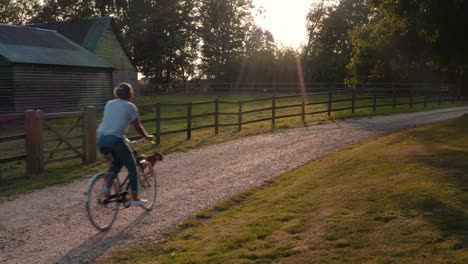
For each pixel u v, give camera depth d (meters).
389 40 15.03
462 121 18.08
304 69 49.88
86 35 39.12
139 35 59.09
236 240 5.95
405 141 13.83
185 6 61.75
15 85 26.00
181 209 7.70
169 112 28.81
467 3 11.91
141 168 7.54
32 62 26.58
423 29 12.19
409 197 7.18
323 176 9.57
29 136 10.69
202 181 9.77
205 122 22.00
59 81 28.89
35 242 6.31
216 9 64.38
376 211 6.70
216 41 64.62
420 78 37.78
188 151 13.72
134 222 7.07
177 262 5.37
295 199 7.86
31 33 31.42
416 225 6.00
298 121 21.00
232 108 30.98
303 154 12.66
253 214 7.17
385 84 36.44
